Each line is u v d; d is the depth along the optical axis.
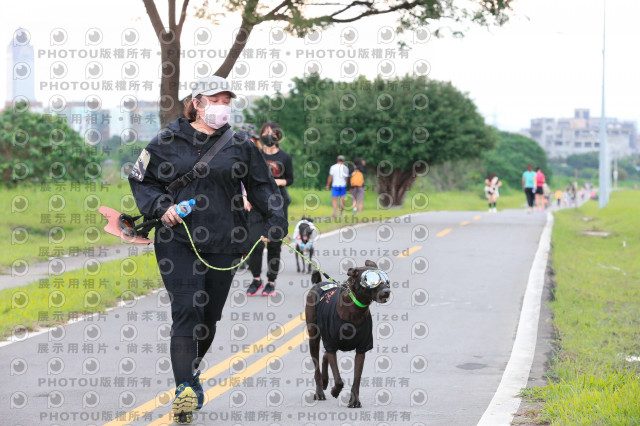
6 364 8.59
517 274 16.33
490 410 6.91
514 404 7.10
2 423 6.52
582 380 7.63
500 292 14.07
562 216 40.47
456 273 16.41
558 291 14.48
